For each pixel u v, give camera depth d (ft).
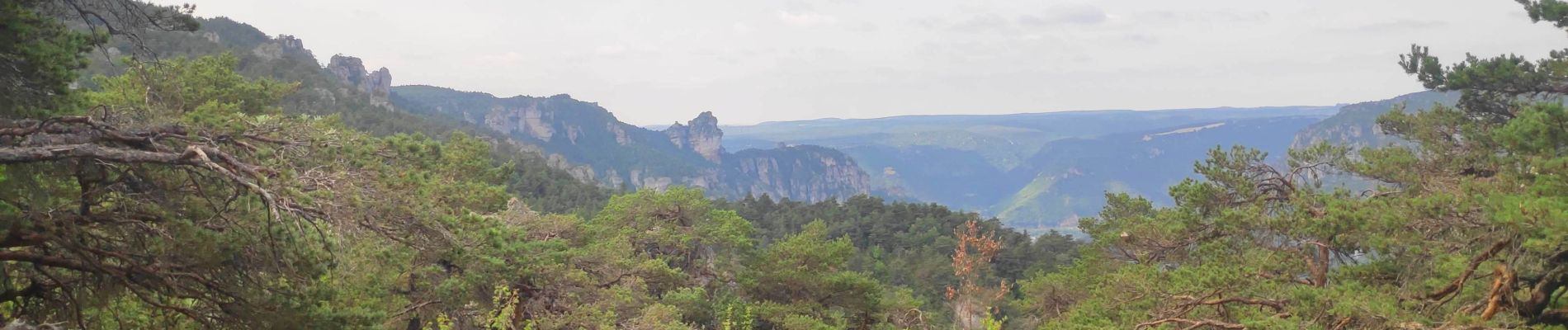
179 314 32.86
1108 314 57.47
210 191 28.02
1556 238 29.53
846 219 398.21
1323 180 60.95
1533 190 35.81
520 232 64.08
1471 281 40.14
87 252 28.73
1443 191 46.11
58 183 27.81
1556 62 47.73
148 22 32.99
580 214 305.12
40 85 29.78
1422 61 54.49
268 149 27.37
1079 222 85.61
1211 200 61.52
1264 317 43.21
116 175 27.86
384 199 27.63
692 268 123.44
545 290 71.10
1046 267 285.84
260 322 29.07
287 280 29.50
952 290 87.15
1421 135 55.67
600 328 68.64
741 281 114.73
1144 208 80.74
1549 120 37.19
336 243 27.02
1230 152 63.52
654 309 79.41
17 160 22.49
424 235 29.63
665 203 124.26
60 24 32.12
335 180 27.09
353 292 43.06
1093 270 84.84
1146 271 56.08
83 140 26.03
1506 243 36.19
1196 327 47.83
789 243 117.29
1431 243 39.34
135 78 61.00
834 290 118.01
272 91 81.61
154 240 27.81
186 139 26.58
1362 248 48.62
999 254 283.79
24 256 27.17
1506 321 36.11
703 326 105.40
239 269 29.12
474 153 79.46
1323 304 41.27
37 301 31.12
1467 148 53.31
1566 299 38.37
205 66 73.46
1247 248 56.59
